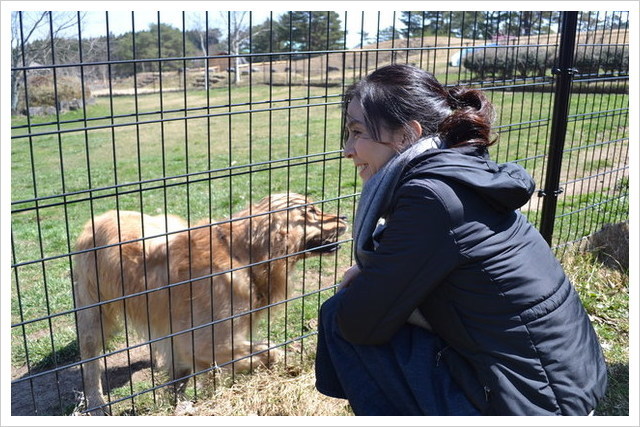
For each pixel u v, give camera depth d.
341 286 2.40
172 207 7.74
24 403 3.69
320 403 3.12
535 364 1.72
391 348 1.93
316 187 8.53
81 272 3.67
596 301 4.25
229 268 3.39
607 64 5.09
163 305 3.46
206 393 3.39
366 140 1.96
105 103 20.44
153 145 14.29
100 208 7.89
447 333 1.83
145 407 3.43
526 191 1.76
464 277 1.73
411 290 1.75
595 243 5.00
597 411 3.13
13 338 4.40
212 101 19.92
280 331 4.30
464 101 2.00
